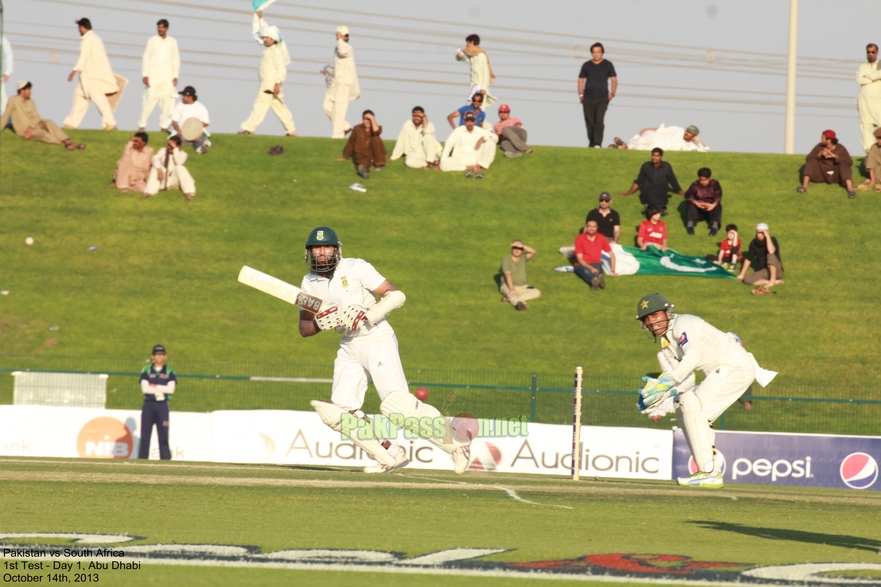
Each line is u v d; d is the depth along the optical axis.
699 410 33.22
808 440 49.41
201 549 14.57
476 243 78.62
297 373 64.00
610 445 49.62
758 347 67.81
